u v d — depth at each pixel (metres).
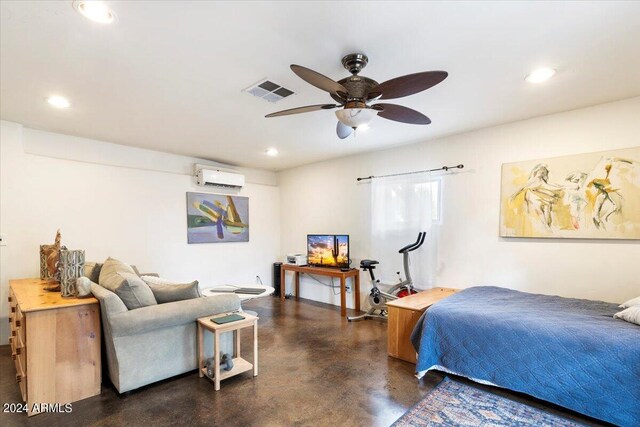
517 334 2.20
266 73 2.28
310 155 4.86
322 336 3.55
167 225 4.61
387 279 4.33
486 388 2.38
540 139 3.19
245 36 1.82
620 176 2.76
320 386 2.45
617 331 1.99
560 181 3.05
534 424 1.96
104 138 3.89
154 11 1.59
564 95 2.68
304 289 5.54
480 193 3.58
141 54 2.01
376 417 2.05
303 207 5.66
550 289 3.13
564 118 3.05
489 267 3.51
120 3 1.52
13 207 3.36
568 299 2.82
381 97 2.01
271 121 3.28
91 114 3.07
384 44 1.91
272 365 2.81
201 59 2.08
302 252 5.69
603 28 1.75
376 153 4.58
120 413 2.09
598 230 2.86
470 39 1.86
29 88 2.49
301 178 5.69
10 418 2.04
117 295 2.30
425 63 2.14
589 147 2.92
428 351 2.54
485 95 2.67
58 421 2.01
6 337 3.28
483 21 1.69
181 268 4.75
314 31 1.78
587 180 2.91
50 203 3.61
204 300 2.63
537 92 2.61
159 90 2.55
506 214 3.38
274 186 6.13
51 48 1.93
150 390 2.37
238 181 5.30
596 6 1.57
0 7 1.54
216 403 2.21
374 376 2.60
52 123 3.34
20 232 3.40
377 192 4.47
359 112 1.96
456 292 3.30
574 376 1.97
